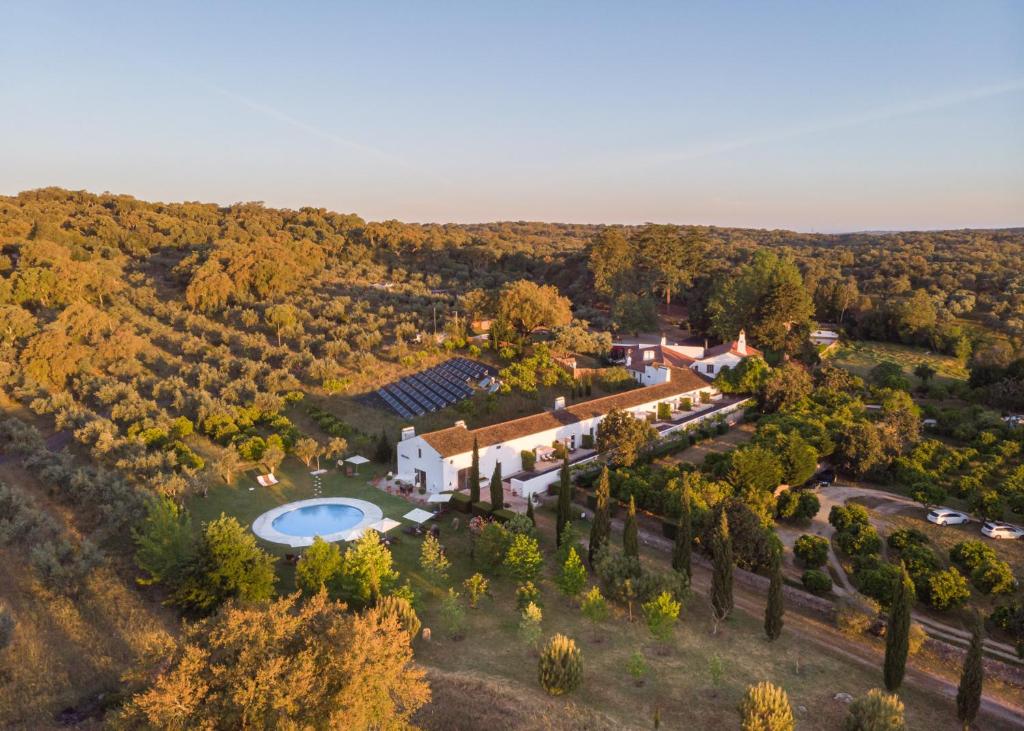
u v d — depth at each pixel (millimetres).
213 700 20062
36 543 39781
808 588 41844
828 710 30859
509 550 41469
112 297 107250
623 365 97938
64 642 31562
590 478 58812
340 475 60781
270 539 47438
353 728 20438
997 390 82375
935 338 113062
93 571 37875
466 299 112688
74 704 27859
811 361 104688
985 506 51250
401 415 73500
